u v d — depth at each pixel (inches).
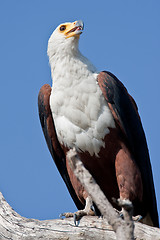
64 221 336.5
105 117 408.2
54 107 418.9
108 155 413.7
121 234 177.5
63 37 431.2
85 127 410.3
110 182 431.2
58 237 326.0
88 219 338.0
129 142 412.8
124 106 419.5
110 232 325.1
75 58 422.3
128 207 186.9
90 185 184.1
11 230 328.2
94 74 425.1
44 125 443.8
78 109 410.3
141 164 426.6
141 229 325.7
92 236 326.3
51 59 435.8
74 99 410.9
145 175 427.5
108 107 412.2
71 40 424.8
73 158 189.6
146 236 322.3
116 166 408.8
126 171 403.2
